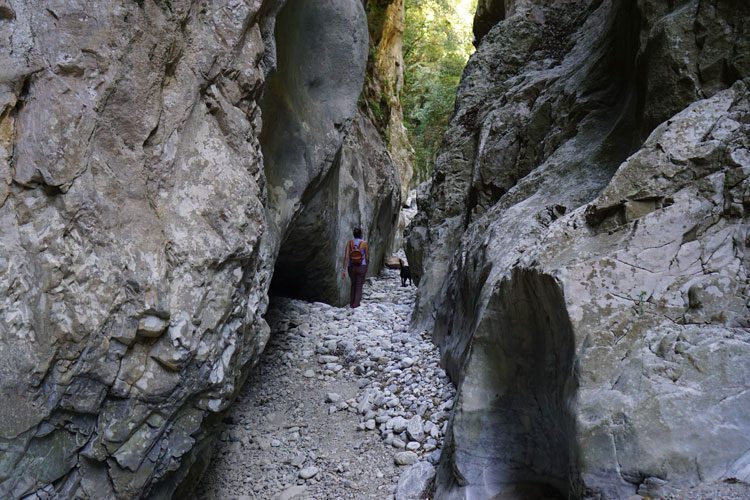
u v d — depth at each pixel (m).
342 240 9.31
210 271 3.16
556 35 8.65
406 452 4.70
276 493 4.37
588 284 3.11
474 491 3.68
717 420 2.56
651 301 2.99
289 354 6.82
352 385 6.13
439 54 21.95
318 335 7.47
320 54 6.37
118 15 2.84
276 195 5.75
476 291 5.21
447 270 7.59
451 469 3.99
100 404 2.78
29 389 2.48
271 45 4.39
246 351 3.77
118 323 2.77
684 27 3.95
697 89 3.83
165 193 3.12
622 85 5.62
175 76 3.24
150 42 3.01
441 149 8.85
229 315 3.31
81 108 2.70
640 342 2.88
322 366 6.58
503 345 3.86
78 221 2.67
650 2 4.40
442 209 8.34
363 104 12.74
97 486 2.83
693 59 3.88
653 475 2.53
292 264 8.34
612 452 2.62
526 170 6.95
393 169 13.45
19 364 2.44
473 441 3.82
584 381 2.84
